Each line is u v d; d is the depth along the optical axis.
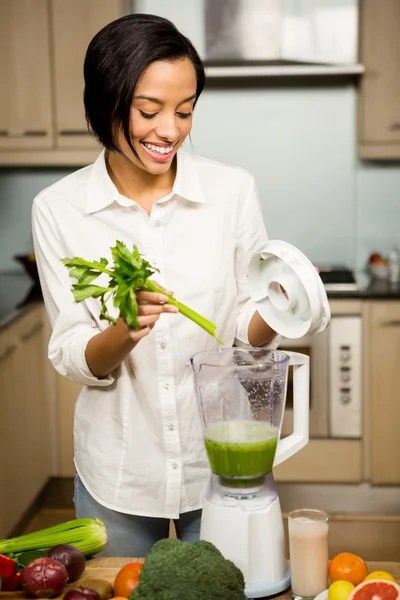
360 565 1.31
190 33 3.94
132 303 1.26
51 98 3.83
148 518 1.72
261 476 1.30
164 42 1.40
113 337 1.43
